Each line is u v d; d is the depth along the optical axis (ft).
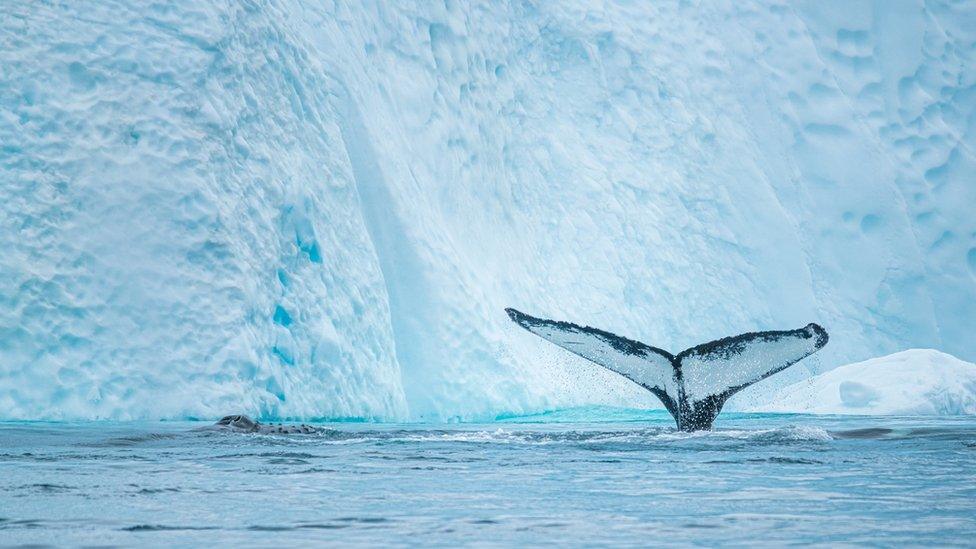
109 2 151.02
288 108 168.86
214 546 23.71
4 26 144.46
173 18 153.99
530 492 37.27
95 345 137.59
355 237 176.14
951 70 312.09
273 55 168.25
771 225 289.74
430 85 219.20
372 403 168.55
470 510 31.58
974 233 301.02
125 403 136.36
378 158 192.24
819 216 297.94
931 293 297.94
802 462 52.49
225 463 51.21
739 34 304.30
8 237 136.77
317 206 168.55
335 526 27.63
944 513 30.96
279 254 157.79
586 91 276.41
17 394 132.46
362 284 173.58
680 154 283.38
